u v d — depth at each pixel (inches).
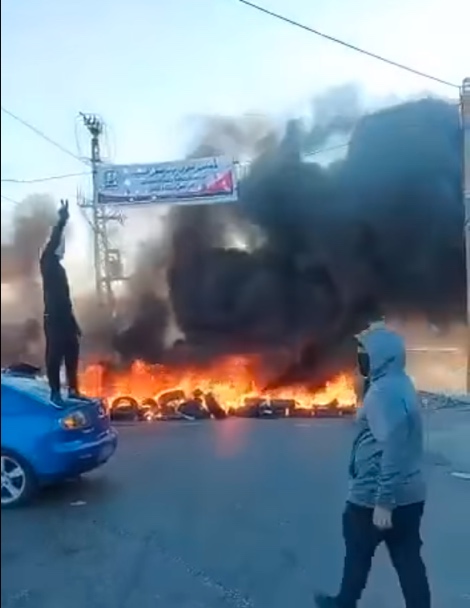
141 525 126.0
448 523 131.0
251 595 115.2
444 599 111.7
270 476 147.3
